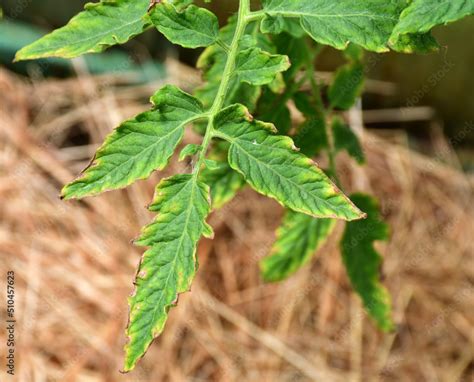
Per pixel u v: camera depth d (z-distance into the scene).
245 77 0.49
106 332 0.97
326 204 0.47
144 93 1.14
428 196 1.14
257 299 1.03
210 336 1.00
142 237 0.48
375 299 0.64
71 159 1.11
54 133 1.12
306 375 0.98
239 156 0.48
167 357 0.97
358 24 0.49
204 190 0.48
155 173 1.07
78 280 1.01
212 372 0.98
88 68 1.12
